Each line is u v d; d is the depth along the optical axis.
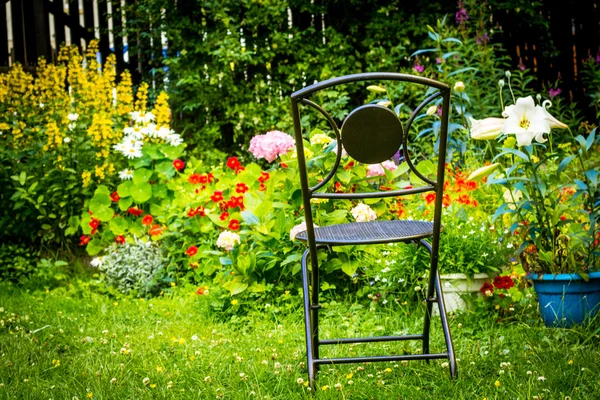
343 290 3.55
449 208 3.46
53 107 5.22
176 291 4.03
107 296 4.04
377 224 2.34
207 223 4.28
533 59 6.68
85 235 4.87
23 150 4.97
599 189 2.87
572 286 2.80
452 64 5.43
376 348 2.72
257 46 6.09
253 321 3.26
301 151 1.95
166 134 4.85
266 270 3.55
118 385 2.32
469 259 3.19
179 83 5.75
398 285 3.34
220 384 2.33
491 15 6.30
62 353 2.79
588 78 6.32
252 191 4.08
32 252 4.89
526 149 2.81
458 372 2.24
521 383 2.17
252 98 5.98
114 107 5.44
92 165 4.91
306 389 2.22
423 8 6.14
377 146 1.94
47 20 6.14
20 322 3.21
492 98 5.30
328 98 5.96
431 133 5.25
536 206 2.82
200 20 6.20
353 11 6.35
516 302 3.16
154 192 4.77
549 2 6.69
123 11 6.22
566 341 2.63
